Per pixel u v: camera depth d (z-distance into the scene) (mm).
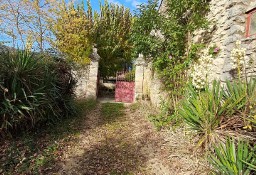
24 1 9258
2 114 4148
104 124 6203
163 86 7031
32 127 4852
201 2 5590
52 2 10281
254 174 2594
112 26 15469
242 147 2670
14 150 3959
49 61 5879
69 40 12203
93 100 9930
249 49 3998
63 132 5191
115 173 3496
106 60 15188
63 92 6383
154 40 6566
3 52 4625
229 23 4508
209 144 3268
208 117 3393
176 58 6324
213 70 4910
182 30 5961
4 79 4277
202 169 3262
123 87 11859
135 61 11281
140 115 7258
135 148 4426
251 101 3172
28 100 4500
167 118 5703
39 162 3682
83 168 3637
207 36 5406
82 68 10117
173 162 3678
